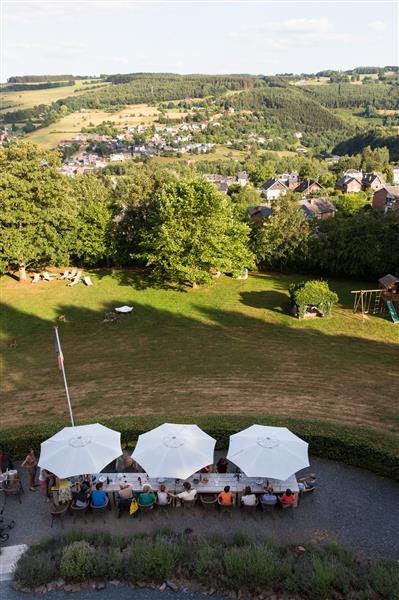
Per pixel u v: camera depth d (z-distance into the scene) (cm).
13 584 1241
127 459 1688
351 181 14375
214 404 2230
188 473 1442
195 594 1205
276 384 2431
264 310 3669
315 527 1433
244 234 4469
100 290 4300
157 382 2538
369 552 1334
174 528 1440
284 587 1192
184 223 4066
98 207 4853
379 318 3444
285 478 1415
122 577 1252
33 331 3497
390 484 1619
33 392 2522
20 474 1720
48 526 1462
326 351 2881
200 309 3753
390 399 2222
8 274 4797
